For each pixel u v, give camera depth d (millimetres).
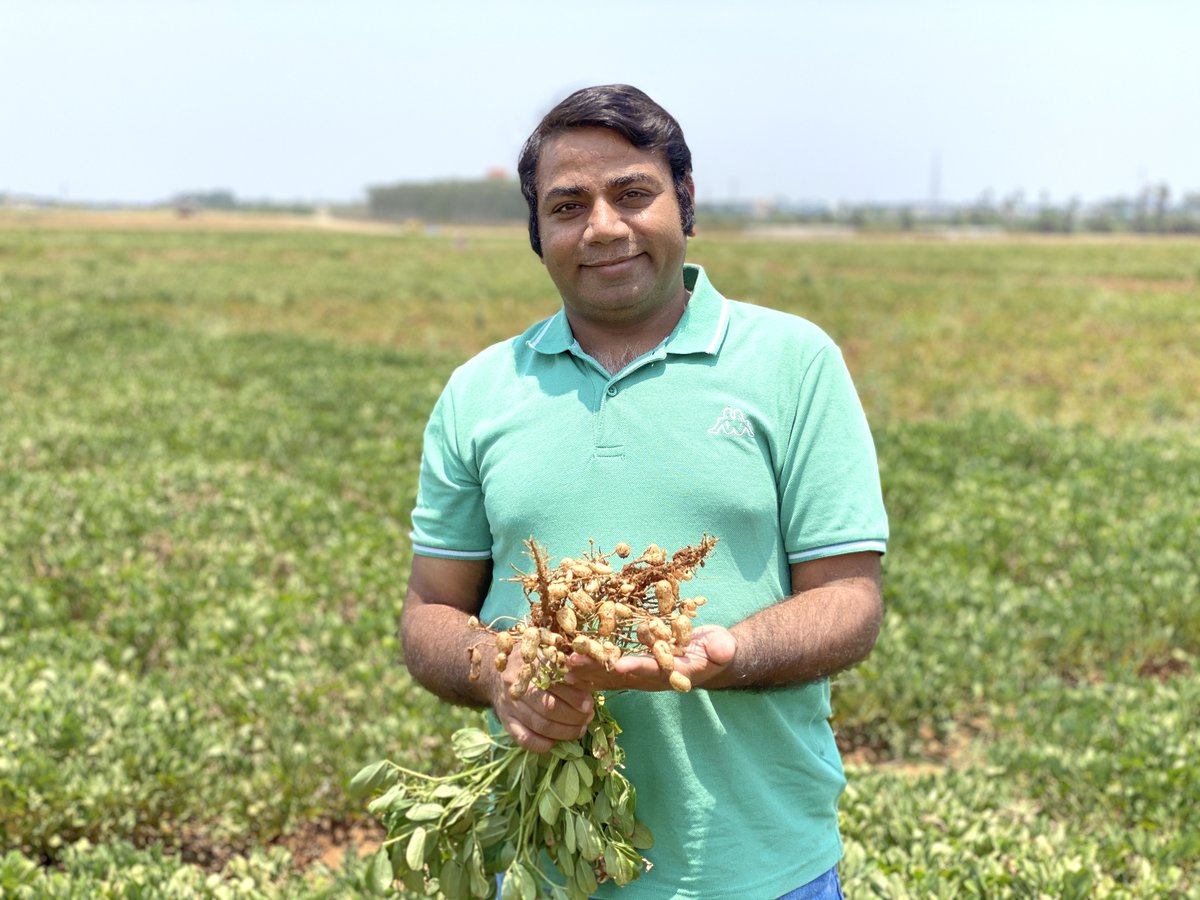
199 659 6609
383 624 6887
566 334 2236
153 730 5281
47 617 7234
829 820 2262
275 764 5285
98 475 10656
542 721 1949
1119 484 10742
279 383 17844
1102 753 5289
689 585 2090
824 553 2121
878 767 5801
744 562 2113
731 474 2090
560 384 2219
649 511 2096
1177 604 7461
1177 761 5203
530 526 2170
